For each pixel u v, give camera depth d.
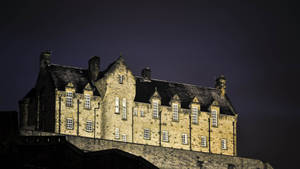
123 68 132.50
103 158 97.38
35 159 98.62
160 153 118.56
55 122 124.25
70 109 126.38
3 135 100.31
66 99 126.44
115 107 130.38
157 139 134.38
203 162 123.75
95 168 97.38
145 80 140.38
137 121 132.75
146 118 133.88
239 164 128.62
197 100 140.62
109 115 129.25
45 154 99.25
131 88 132.88
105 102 129.50
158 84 141.50
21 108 133.00
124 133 130.50
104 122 128.62
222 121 142.62
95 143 111.44
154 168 98.25
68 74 131.38
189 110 139.12
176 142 136.38
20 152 98.19
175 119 137.38
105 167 97.00
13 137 99.25
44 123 127.56
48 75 129.38
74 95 127.12
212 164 124.88
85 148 110.12
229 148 142.25
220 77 149.12
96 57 133.25
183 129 137.75
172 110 137.50
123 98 131.62
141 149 116.50
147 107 134.50
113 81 130.88
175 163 120.12
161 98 138.00
